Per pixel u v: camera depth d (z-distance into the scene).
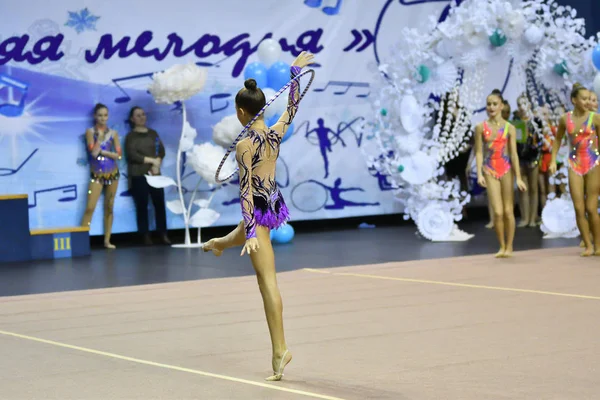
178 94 21.80
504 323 10.89
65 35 22.30
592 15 27.41
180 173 23.52
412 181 21.84
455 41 21.11
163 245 22.72
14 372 8.88
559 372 8.36
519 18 20.58
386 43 26.16
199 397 7.73
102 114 22.05
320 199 25.47
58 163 22.28
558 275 15.08
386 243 21.86
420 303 12.53
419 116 21.62
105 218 22.42
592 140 17.58
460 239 22.02
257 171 8.34
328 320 11.38
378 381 8.17
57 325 11.61
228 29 24.20
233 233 8.86
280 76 20.03
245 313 12.18
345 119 25.72
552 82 21.62
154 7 23.30
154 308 12.79
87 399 7.72
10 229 19.91
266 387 8.03
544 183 24.98
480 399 7.47
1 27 21.59
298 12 25.03
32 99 21.95
